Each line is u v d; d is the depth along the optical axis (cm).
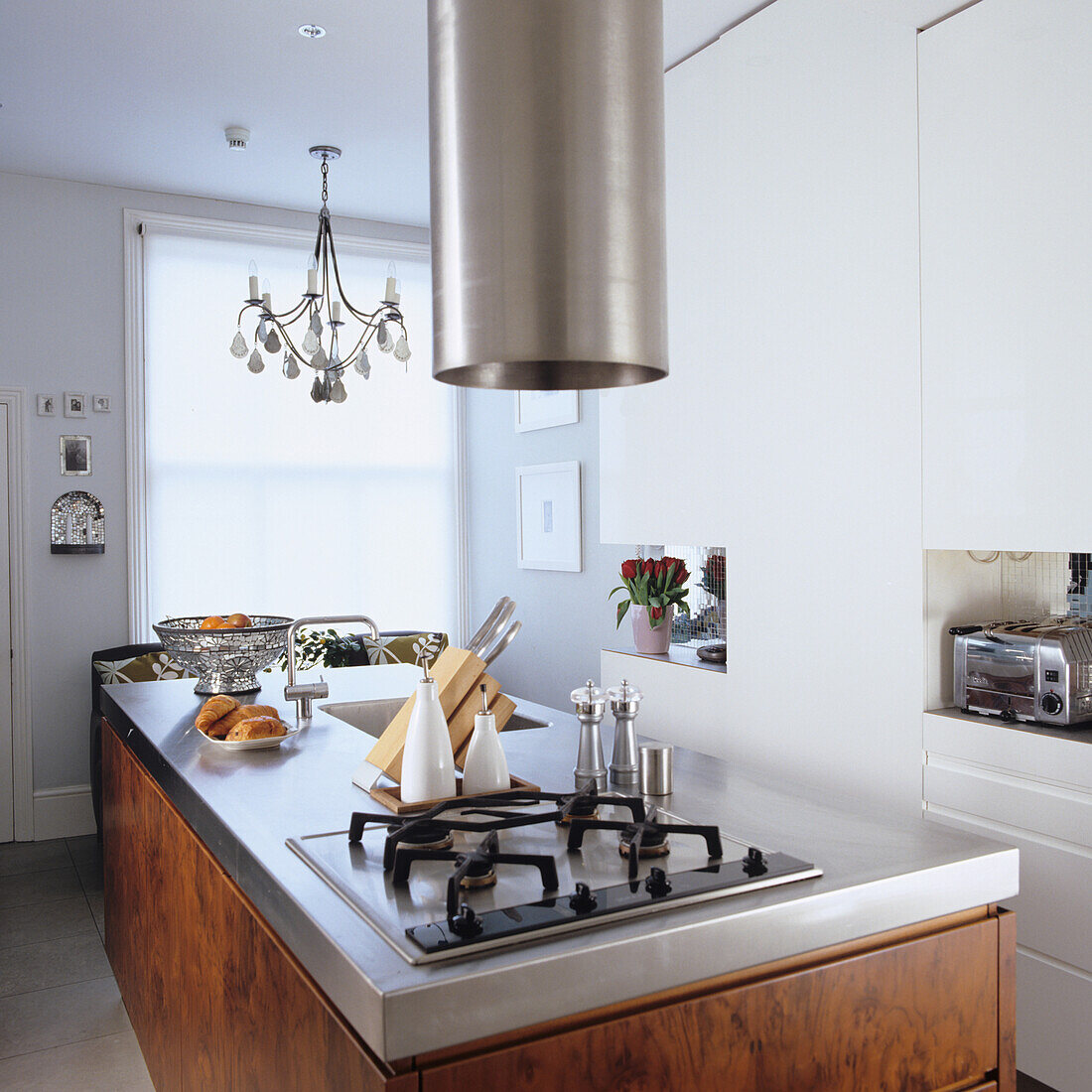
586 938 113
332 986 114
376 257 588
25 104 409
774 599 315
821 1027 126
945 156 260
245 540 551
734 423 331
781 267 310
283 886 134
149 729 248
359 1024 106
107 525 511
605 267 133
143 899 240
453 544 617
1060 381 233
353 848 149
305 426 568
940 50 260
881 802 281
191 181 505
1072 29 230
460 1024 104
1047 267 236
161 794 221
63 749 501
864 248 283
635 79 136
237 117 425
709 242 341
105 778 302
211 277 540
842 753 293
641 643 391
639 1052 114
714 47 337
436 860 140
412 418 603
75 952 357
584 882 130
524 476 560
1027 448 240
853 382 287
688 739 355
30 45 357
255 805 177
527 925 114
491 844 135
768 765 318
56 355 498
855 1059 129
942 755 264
